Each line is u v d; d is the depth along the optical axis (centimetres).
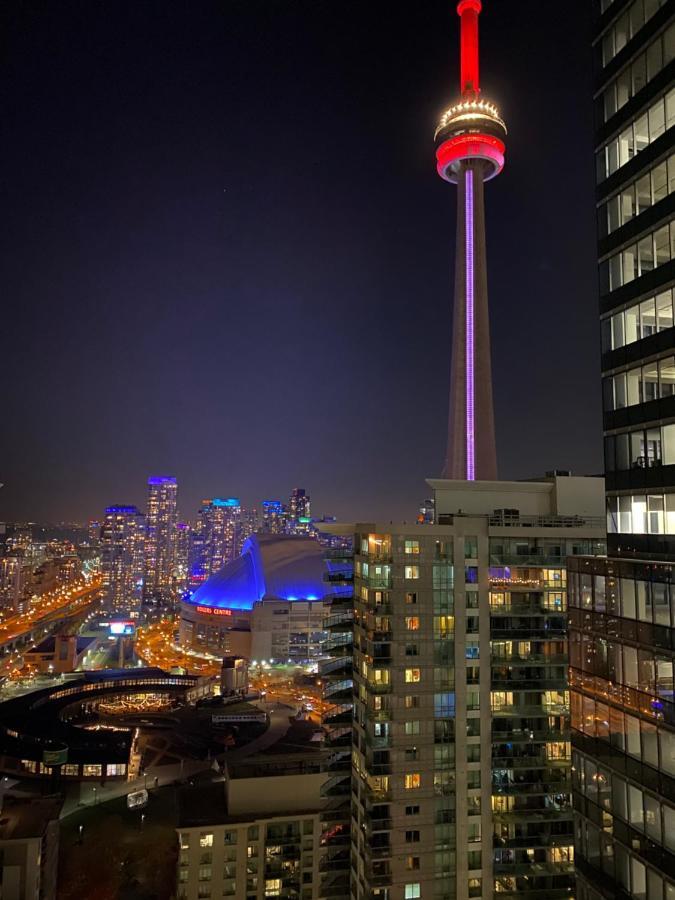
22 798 10638
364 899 7038
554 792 7219
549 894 7031
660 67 3600
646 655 3139
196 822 10000
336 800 8038
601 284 4041
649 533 3512
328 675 8300
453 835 7062
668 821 2944
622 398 3791
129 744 15712
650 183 3641
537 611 7506
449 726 7238
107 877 11019
